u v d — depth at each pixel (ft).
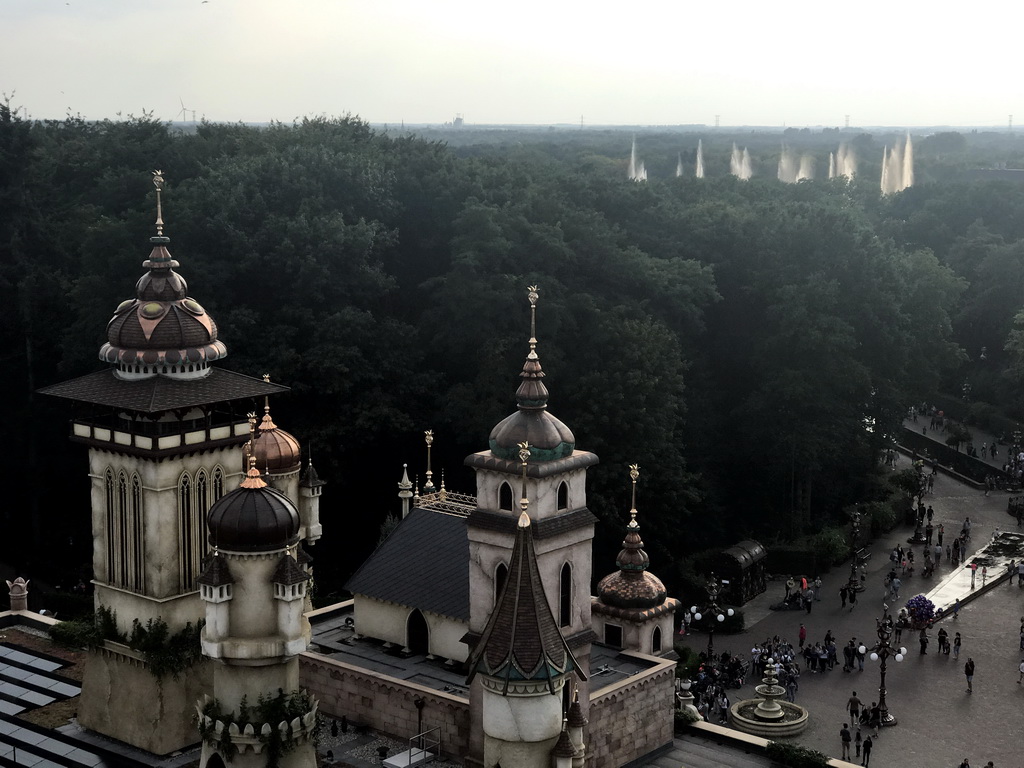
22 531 442.09
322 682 242.58
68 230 476.13
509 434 211.82
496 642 179.01
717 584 402.72
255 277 420.77
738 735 253.44
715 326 533.55
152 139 558.56
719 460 497.46
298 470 269.03
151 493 225.56
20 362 449.48
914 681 347.15
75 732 238.27
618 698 234.38
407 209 491.72
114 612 235.40
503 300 415.23
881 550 475.72
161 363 229.04
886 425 515.09
